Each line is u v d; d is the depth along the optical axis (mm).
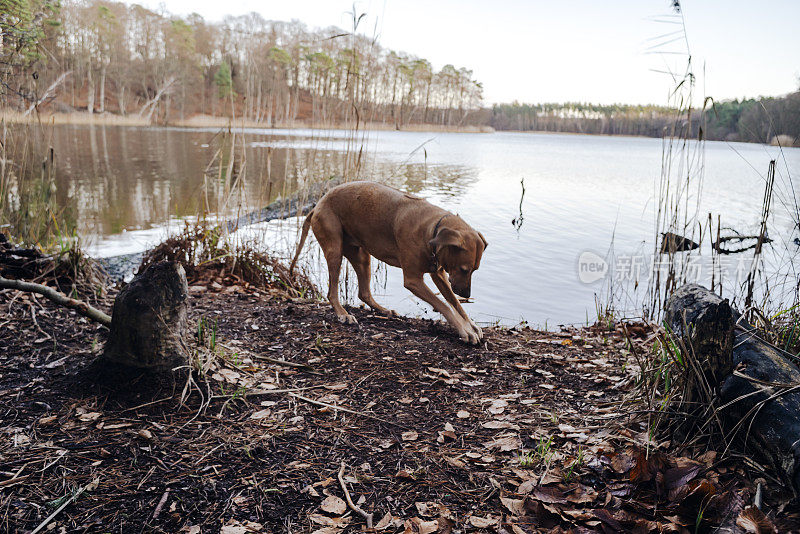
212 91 87875
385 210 4469
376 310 5148
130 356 2996
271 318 4566
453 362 3889
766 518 1837
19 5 6289
